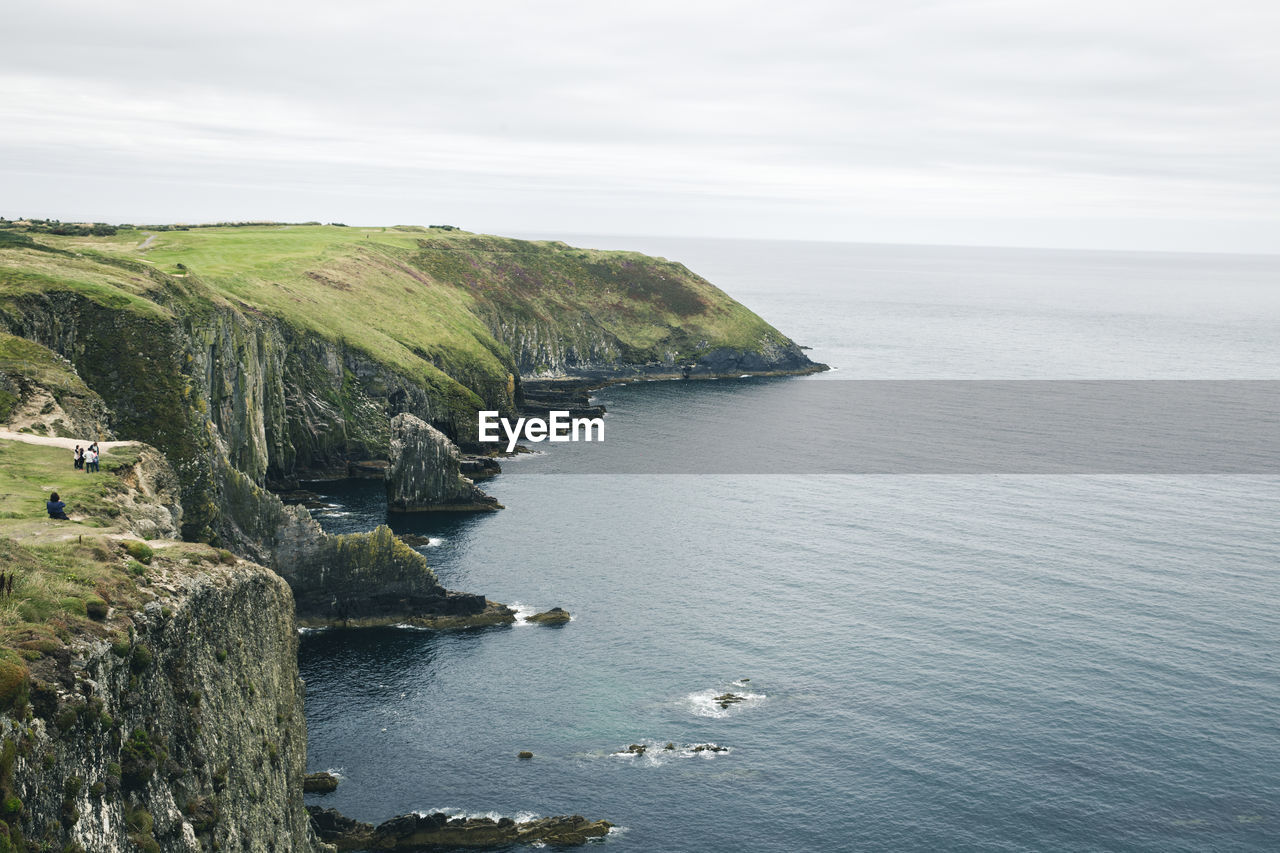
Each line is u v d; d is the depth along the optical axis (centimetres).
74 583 3662
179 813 3575
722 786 6819
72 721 2992
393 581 9531
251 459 12925
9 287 9369
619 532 12281
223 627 4419
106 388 9319
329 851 5444
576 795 6719
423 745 7319
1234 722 7550
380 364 16400
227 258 18525
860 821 6438
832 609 9719
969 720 7600
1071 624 9288
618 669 8506
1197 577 10562
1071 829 6344
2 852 2505
